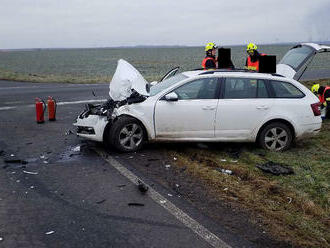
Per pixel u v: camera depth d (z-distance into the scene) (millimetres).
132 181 5578
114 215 4469
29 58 104062
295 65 10242
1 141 7754
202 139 7020
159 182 5551
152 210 4617
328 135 8562
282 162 6594
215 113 6910
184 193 5160
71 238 3910
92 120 7031
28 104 12672
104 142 7621
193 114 6871
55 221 4285
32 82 21922
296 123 7203
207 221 4355
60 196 5000
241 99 7035
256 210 4707
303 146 7758
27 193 5082
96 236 3961
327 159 6871
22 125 9320
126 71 7141
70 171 5980
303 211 4805
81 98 14297
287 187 5496
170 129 6930
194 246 3809
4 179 5602
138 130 7000
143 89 6930
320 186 5555
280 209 4781
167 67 47125
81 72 39125
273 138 7285
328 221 4566
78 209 4613
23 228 4105
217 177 5773
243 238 4000
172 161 6543
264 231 4176
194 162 6535
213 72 7195
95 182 5516
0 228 4090
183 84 7008
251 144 7703
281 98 7211
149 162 6465
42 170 6020
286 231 4207
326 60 50094
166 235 4012
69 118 10273
